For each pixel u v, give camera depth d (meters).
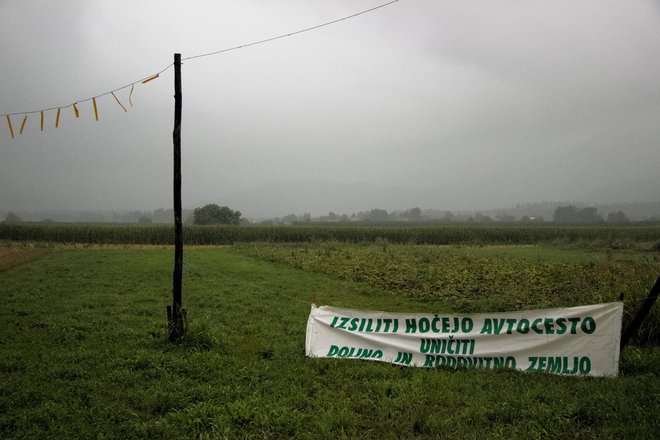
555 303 12.68
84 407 6.38
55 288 15.93
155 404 6.45
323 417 6.06
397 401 6.59
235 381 7.40
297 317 12.33
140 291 15.73
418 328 8.37
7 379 7.24
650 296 7.89
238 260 27.59
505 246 45.81
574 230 57.12
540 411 6.08
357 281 19.33
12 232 43.62
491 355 7.93
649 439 5.31
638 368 7.64
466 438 5.55
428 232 52.31
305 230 50.88
